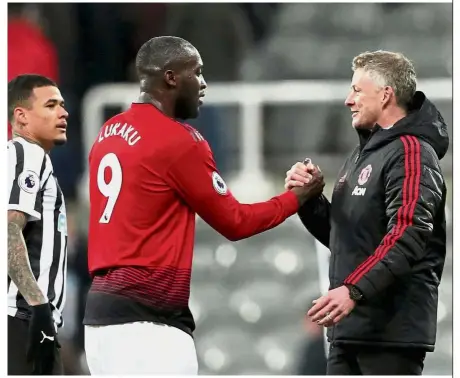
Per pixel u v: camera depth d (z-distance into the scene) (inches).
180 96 732.7
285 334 1322.6
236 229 730.2
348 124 1467.8
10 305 761.6
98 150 740.0
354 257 722.8
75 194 1531.7
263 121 1475.1
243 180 1412.4
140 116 728.3
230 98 1439.5
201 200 717.9
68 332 1331.2
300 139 1471.5
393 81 729.6
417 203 688.4
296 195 760.3
